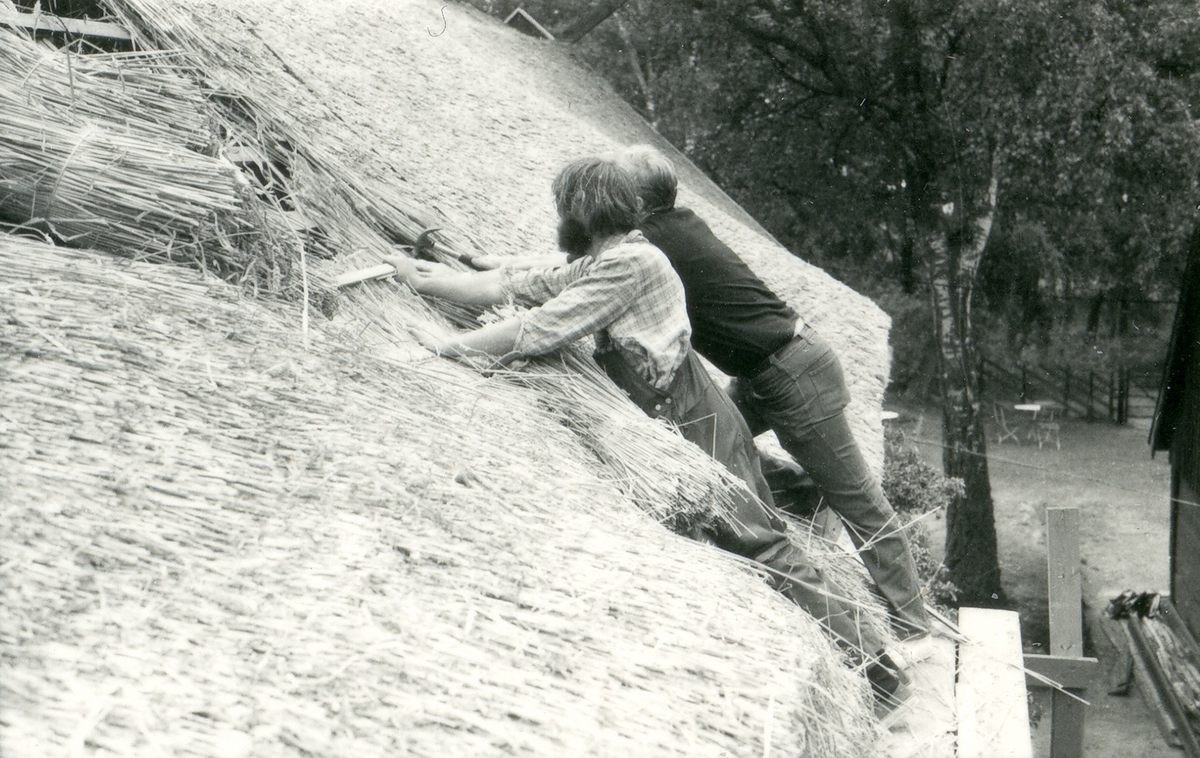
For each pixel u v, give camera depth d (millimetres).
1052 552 5508
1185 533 12000
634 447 2816
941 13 14133
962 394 15125
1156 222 15812
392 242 3531
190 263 2684
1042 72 14172
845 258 17906
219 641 1665
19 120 2576
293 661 1667
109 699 1490
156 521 1857
